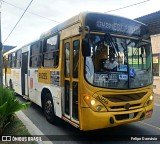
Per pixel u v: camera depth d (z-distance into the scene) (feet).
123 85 19.88
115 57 19.85
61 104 22.58
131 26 21.26
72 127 24.77
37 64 31.12
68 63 21.52
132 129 24.03
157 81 55.77
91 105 18.29
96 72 18.81
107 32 19.72
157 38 55.98
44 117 29.37
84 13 19.13
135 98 20.40
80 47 18.89
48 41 27.02
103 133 22.66
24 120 25.77
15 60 46.80
